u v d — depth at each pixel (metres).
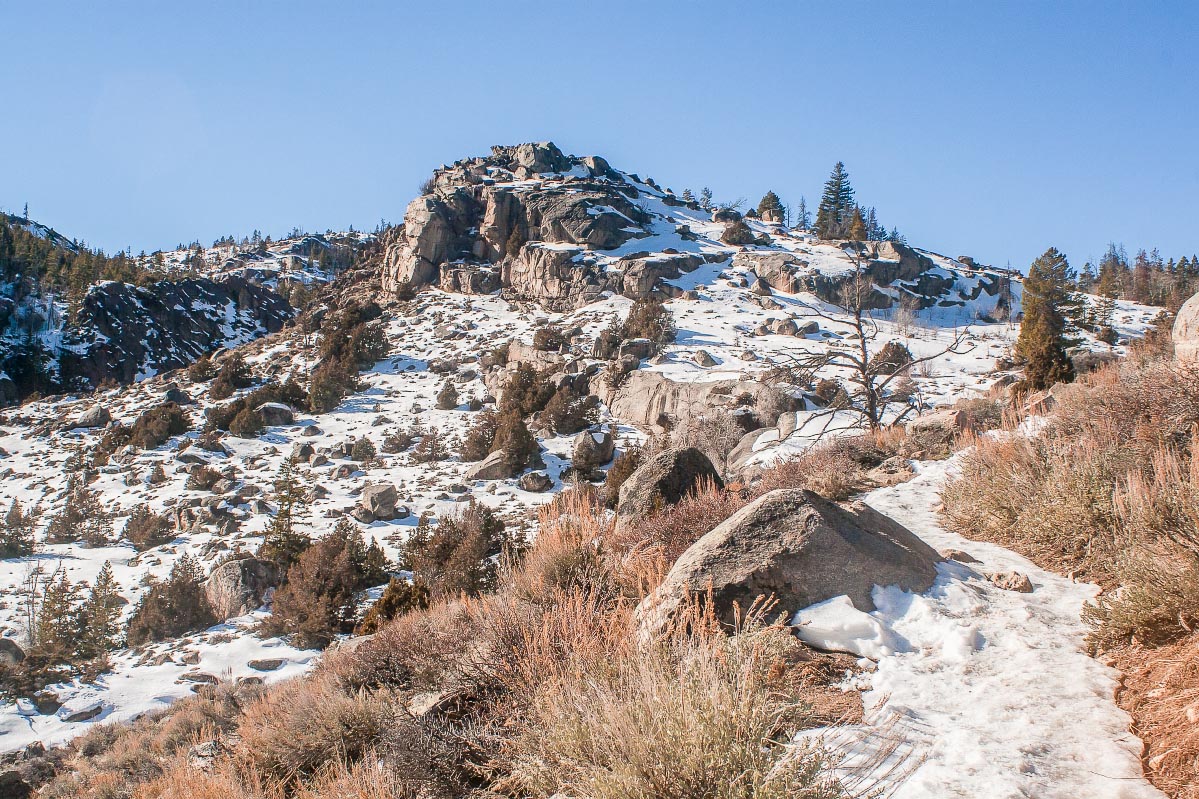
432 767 4.41
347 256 199.75
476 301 75.00
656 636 4.26
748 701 3.19
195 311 117.38
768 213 119.56
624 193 101.62
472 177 98.00
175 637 25.62
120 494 42.31
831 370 45.72
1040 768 3.19
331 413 52.78
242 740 6.81
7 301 100.50
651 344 52.31
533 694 4.37
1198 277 99.00
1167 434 6.86
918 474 9.39
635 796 2.99
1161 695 3.57
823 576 4.92
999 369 45.50
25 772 15.59
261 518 35.59
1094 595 5.00
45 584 28.84
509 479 38.28
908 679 4.12
